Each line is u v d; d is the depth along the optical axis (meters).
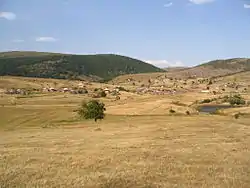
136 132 49.56
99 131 54.38
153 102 147.75
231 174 21.56
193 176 20.94
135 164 24.34
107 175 20.94
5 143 39.16
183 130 50.19
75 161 25.64
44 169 22.94
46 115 107.81
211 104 186.25
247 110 125.31
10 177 20.80
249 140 37.56
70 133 51.94
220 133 45.41
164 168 23.09
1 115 107.69
